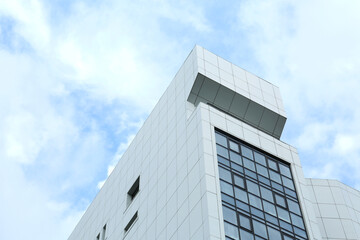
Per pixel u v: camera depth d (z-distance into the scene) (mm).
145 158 67000
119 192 71812
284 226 49812
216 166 50938
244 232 46344
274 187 53469
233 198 48844
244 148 55562
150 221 56500
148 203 59469
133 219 62531
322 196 68625
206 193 47438
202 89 61594
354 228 65062
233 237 45188
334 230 64750
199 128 54844
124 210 66438
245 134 57062
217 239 43875
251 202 49812
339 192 69188
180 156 56375
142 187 63688
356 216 67375
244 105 62438
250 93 63688
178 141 58625
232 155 53531
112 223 69062
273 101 64875
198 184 49750
